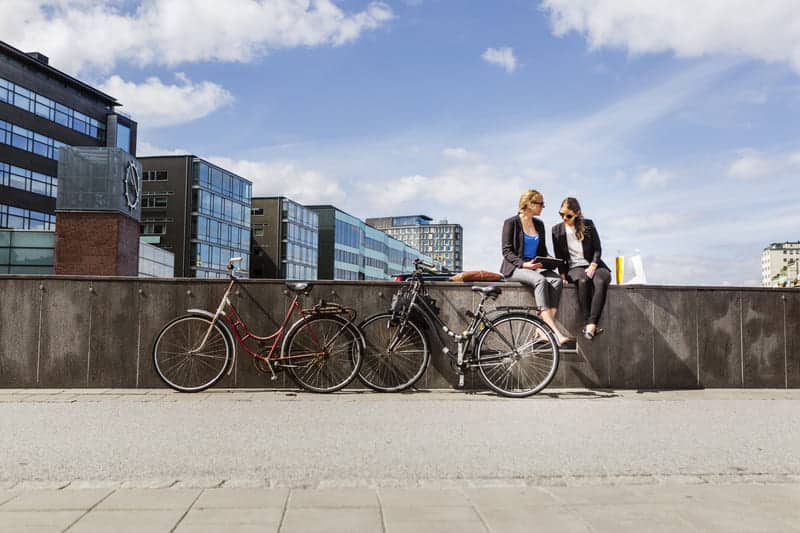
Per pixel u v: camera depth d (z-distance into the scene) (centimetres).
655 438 438
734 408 562
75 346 641
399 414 519
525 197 696
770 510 290
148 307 645
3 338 636
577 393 647
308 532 257
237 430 453
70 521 268
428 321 656
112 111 6906
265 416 505
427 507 291
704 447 412
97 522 267
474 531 261
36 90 5891
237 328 646
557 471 354
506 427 471
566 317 684
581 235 680
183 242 7156
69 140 6300
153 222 7219
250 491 314
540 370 644
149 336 644
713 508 293
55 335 639
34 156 5869
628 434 450
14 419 488
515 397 618
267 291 651
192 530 258
